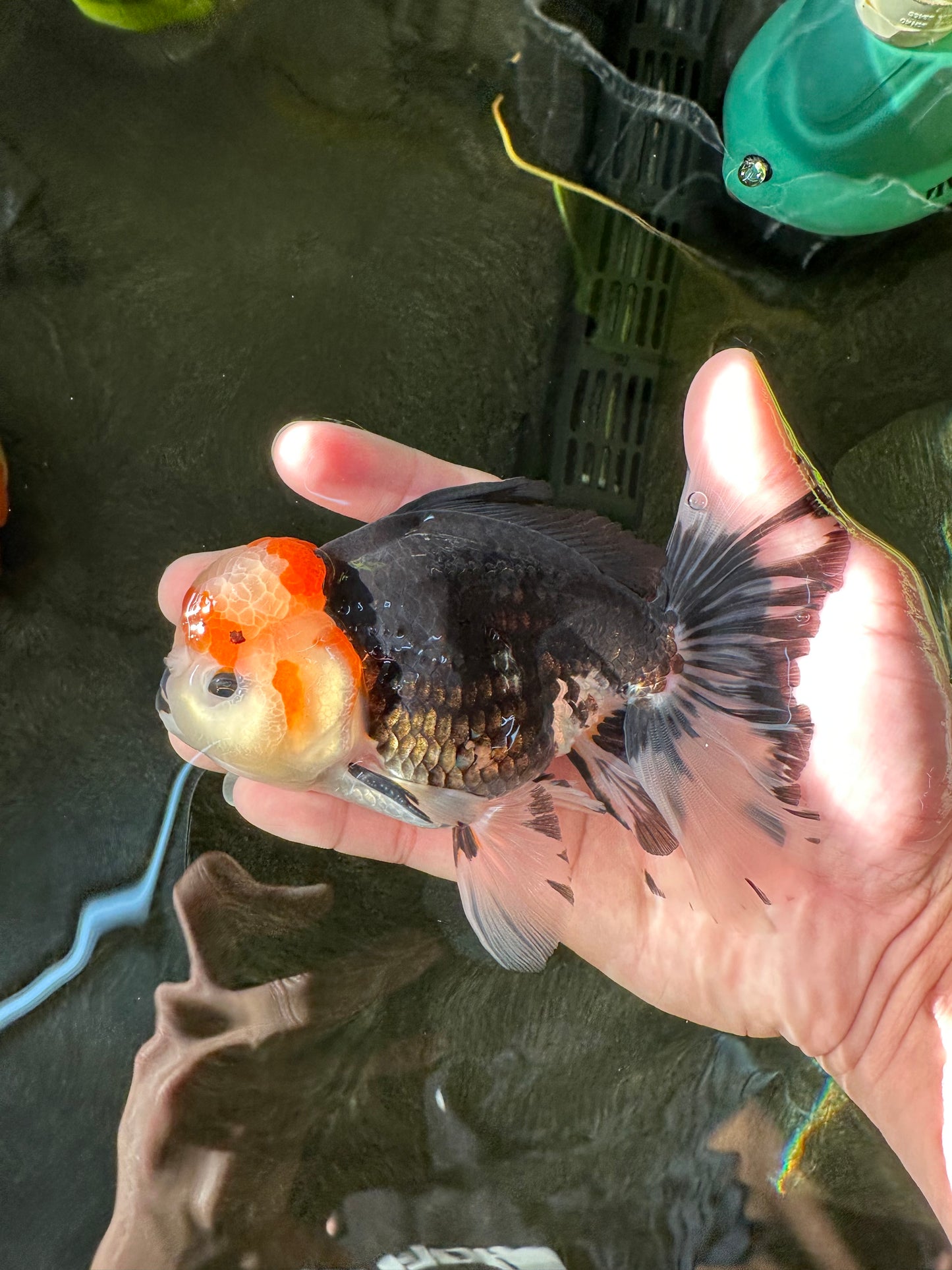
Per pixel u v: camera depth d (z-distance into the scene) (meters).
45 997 0.28
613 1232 0.26
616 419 0.33
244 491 0.32
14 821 0.30
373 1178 0.26
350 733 0.20
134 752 0.30
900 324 0.35
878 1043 0.25
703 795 0.23
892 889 0.25
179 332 0.33
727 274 0.35
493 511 0.21
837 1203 0.27
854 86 0.33
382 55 0.35
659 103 0.35
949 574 0.32
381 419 0.33
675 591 0.22
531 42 0.35
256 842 0.30
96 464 0.32
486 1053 0.28
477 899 0.22
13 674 0.31
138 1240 0.25
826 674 0.25
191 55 0.34
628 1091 0.29
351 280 0.33
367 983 0.29
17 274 0.33
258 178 0.34
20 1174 0.26
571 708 0.21
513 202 0.35
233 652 0.19
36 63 0.34
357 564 0.20
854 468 0.33
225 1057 0.27
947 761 0.25
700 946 0.26
